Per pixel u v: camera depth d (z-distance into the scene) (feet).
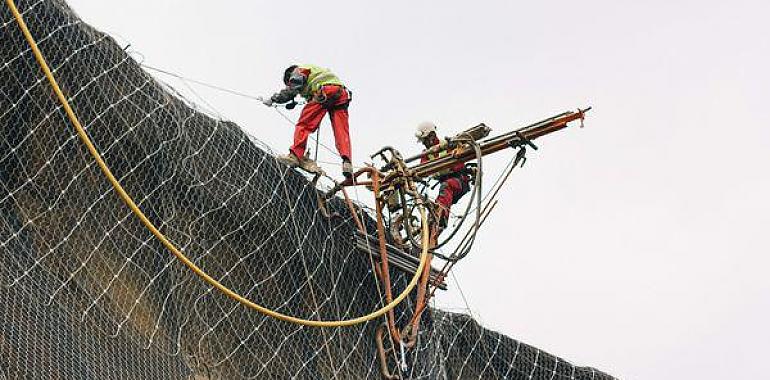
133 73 48.96
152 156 48.37
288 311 51.31
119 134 47.73
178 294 47.93
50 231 44.96
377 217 55.26
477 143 56.70
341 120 57.11
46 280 43.93
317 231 53.21
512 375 59.16
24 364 41.14
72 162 46.24
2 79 44.96
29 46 45.83
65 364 42.37
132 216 47.37
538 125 56.03
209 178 50.11
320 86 56.54
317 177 54.49
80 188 46.19
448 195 58.59
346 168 56.29
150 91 49.29
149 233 47.60
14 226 43.98
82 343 43.52
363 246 54.80
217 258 49.65
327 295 52.60
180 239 48.65
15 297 42.32
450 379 56.85
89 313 44.60
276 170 52.65
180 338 47.32
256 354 49.67
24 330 41.83
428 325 55.93
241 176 51.16
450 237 55.42
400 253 55.88
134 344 45.34
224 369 48.47
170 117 49.44
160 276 47.47
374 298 54.49
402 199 56.03
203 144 50.37
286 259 51.62
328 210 54.34
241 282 50.14
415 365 54.39
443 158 57.11
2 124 44.65
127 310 45.98
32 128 45.42
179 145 49.39
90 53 47.75
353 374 52.37
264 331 50.24
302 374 50.72
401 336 53.98
